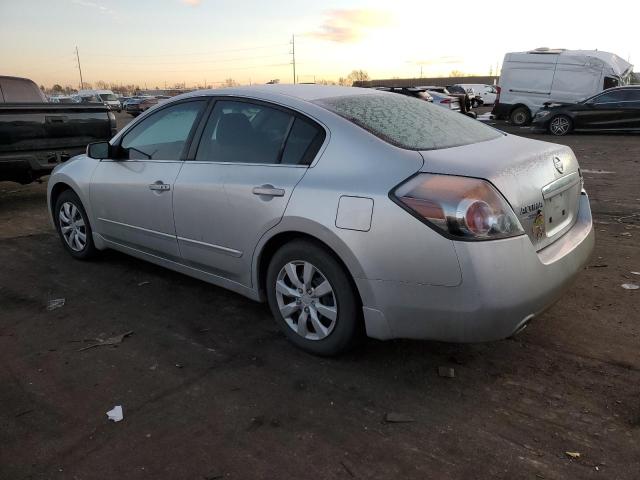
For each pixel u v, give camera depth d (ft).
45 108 23.58
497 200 8.43
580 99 59.88
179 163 12.62
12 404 9.43
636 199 23.29
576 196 11.04
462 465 7.68
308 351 10.75
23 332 12.16
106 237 15.39
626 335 11.19
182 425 8.74
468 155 9.32
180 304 13.46
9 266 16.58
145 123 13.94
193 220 12.14
